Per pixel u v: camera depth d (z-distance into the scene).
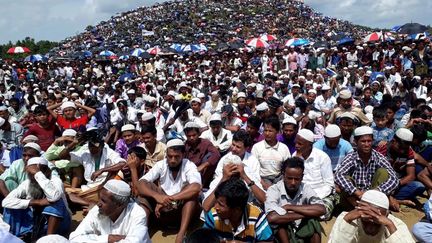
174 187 6.05
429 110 9.73
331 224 6.31
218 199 4.17
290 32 77.38
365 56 24.56
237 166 5.54
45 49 79.00
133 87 17.66
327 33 75.19
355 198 6.11
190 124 7.06
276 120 6.54
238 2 100.44
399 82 15.80
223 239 4.29
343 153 6.96
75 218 6.72
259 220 4.35
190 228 6.13
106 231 4.53
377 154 6.31
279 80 16.70
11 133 9.48
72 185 7.25
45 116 8.73
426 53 20.09
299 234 4.93
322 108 12.22
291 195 5.09
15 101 13.12
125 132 7.91
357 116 9.29
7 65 29.45
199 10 94.81
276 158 6.51
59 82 25.81
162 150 7.28
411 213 6.68
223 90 14.81
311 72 20.06
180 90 14.73
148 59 32.78
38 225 5.55
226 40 70.50
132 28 86.50
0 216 6.10
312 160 6.35
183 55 37.09
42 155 6.92
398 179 6.27
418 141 7.32
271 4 98.62
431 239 5.10
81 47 72.50
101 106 12.88
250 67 26.80
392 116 8.28
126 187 4.42
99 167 7.04
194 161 7.07
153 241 5.89
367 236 4.31
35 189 5.64
